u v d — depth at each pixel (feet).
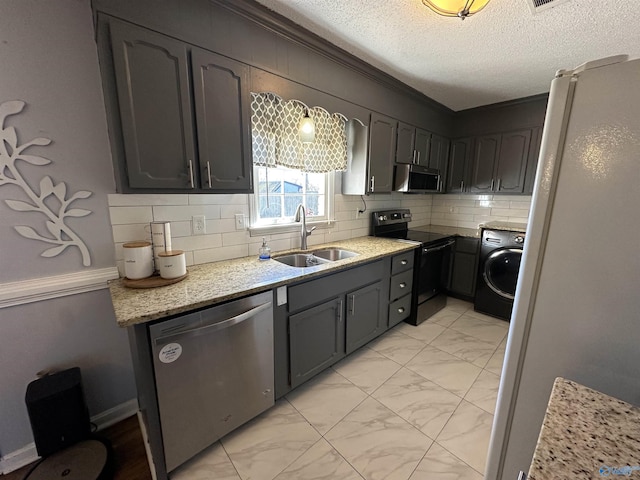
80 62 4.47
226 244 6.49
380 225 10.05
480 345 8.23
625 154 2.06
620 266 2.17
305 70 6.17
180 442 4.37
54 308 4.71
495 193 10.98
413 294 9.29
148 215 5.36
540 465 1.52
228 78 4.98
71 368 4.91
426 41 6.24
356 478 4.44
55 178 4.47
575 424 1.78
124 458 4.80
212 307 4.37
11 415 4.55
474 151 11.32
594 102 2.15
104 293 5.10
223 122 4.99
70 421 4.52
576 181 2.29
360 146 8.25
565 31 5.77
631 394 2.23
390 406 5.91
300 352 5.94
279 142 6.60
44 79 4.23
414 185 9.87
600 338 2.32
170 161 4.49
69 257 4.73
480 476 4.46
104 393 5.34
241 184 5.38
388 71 7.83
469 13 4.50
